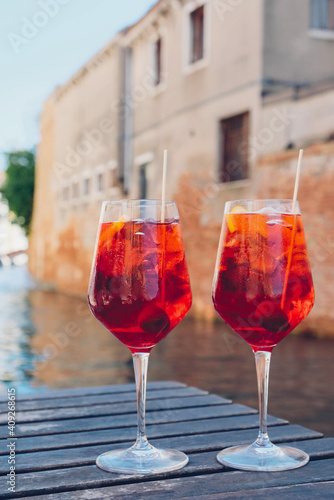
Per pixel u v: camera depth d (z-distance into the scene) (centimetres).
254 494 80
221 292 102
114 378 536
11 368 591
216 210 1148
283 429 114
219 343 778
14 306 1376
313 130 938
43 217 2373
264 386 101
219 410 128
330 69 1077
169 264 98
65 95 2034
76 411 127
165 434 110
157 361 628
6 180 2658
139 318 96
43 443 105
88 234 1820
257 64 1050
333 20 1079
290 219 101
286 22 1056
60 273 2069
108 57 1638
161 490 83
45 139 2341
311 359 639
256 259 98
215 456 98
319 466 93
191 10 1248
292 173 934
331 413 398
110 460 93
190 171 1247
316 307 882
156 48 1410
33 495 83
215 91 1166
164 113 1362
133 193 1533
